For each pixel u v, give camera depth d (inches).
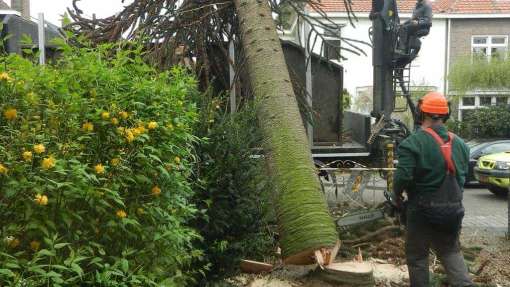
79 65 116.3
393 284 218.2
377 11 436.1
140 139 116.2
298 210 214.7
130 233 116.7
